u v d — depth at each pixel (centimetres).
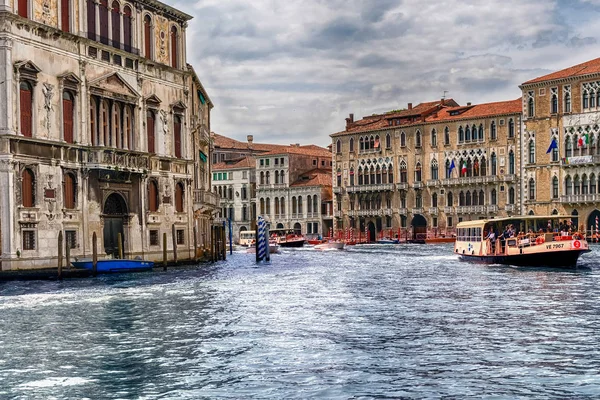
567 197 8412
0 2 3431
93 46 4009
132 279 3588
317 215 10975
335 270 4300
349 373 1511
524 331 1942
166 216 4619
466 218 9375
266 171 11531
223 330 2020
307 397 1344
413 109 10294
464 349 1723
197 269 4375
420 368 1545
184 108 4838
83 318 2259
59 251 3484
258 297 2786
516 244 4234
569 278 3412
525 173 8800
